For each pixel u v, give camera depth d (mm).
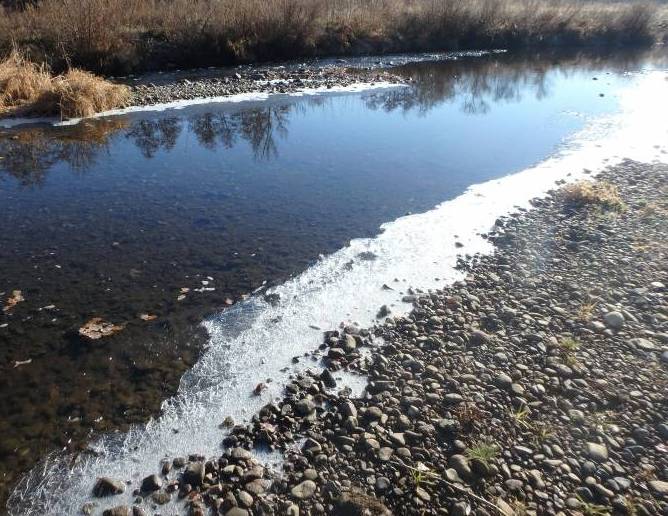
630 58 21406
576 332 4840
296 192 8133
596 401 4035
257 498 3297
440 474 3439
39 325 4980
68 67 13977
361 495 3281
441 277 5820
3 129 10875
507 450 3609
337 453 3609
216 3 18547
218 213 7371
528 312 5156
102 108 12273
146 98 13289
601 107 13289
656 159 9414
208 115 12312
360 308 5277
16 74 12438
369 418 3898
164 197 7902
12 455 3652
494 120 12227
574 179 8555
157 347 4715
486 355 4547
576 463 3510
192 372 4426
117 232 6793
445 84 16062
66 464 3600
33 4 16328
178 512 3238
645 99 14078
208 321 5082
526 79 17016
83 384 4281
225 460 3566
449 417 3877
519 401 4016
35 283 5652
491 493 3311
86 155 9711
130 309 5242
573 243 6438
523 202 7727
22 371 4398
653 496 3285
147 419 3961
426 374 4328
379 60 19516
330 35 19938
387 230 6902
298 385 4242
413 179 8695
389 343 4734
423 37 21750
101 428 3885
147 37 16766
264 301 5387
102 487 3414
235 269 5969
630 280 5668
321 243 6570
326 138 10859
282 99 13758
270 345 4746
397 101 13961
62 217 7199
